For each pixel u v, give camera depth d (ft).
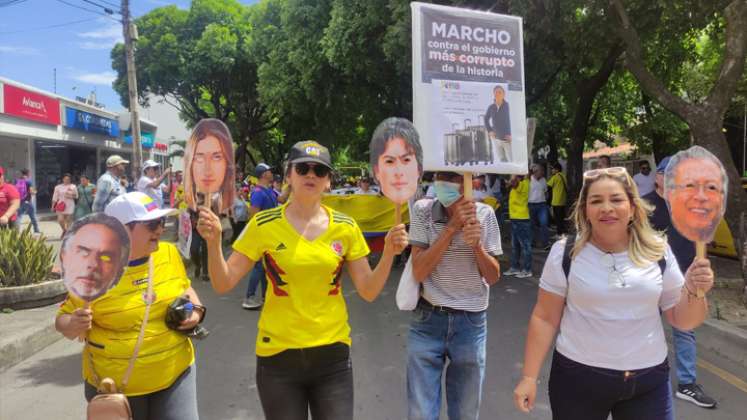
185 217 9.38
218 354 17.87
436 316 10.07
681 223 8.14
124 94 87.56
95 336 8.54
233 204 8.65
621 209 7.86
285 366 8.30
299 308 8.31
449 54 9.71
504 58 10.05
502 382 15.29
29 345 17.97
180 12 84.58
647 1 31.09
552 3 29.84
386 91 57.67
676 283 8.10
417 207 10.50
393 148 8.81
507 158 9.89
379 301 25.41
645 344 7.80
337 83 57.72
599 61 39.68
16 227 25.21
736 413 13.20
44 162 73.72
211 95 91.66
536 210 39.63
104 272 7.76
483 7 34.50
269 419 8.46
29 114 63.26
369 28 42.47
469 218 9.45
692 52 42.83
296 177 8.46
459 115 9.71
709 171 8.05
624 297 7.75
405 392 14.70
